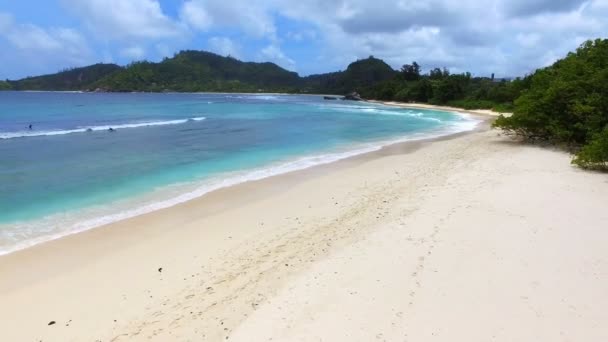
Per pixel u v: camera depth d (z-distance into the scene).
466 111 61.34
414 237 8.05
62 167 16.14
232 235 8.99
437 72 100.69
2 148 20.33
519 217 8.94
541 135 21.67
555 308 5.55
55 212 10.74
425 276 6.46
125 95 137.62
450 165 15.68
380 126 34.44
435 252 7.30
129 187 13.27
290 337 5.18
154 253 8.09
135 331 5.53
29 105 62.66
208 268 7.33
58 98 96.00
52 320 5.86
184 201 11.77
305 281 6.58
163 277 7.05
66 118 39.25
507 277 6.36
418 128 32.91
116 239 8.88
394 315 5.50
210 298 6.28
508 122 21.88
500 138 24.03
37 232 9.32
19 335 5.52
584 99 18.28
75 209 11.01
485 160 16.33
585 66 19.59
